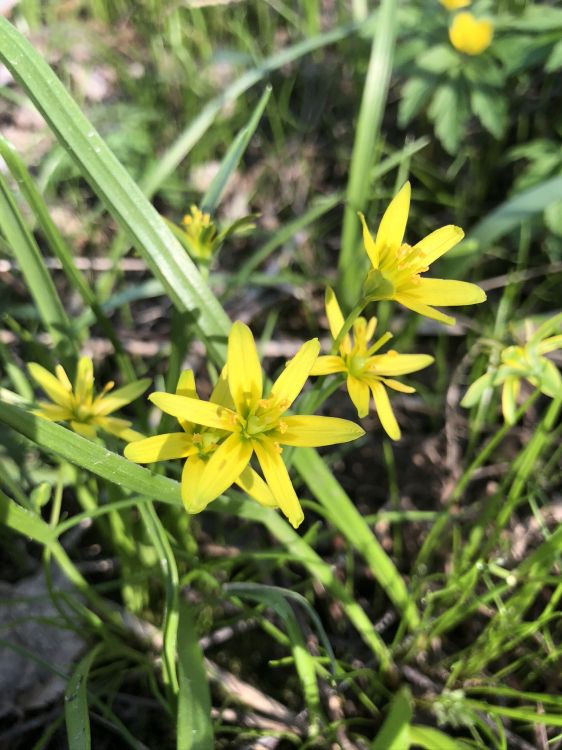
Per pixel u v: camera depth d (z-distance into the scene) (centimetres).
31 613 11
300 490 13
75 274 10
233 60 18
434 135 18
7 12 19
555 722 8
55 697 10
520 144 18
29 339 11
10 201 9
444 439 14
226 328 9
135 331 16
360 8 17
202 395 14
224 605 12
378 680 11
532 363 9
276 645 11
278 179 18
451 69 16
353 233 13
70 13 20
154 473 7
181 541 11
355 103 19
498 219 14
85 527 12
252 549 13
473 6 17
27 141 17
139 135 17
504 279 15
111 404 9
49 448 7
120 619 11
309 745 10
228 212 18
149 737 10
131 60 20
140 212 8
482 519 11
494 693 10
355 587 12
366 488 14
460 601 10
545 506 12
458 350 16
